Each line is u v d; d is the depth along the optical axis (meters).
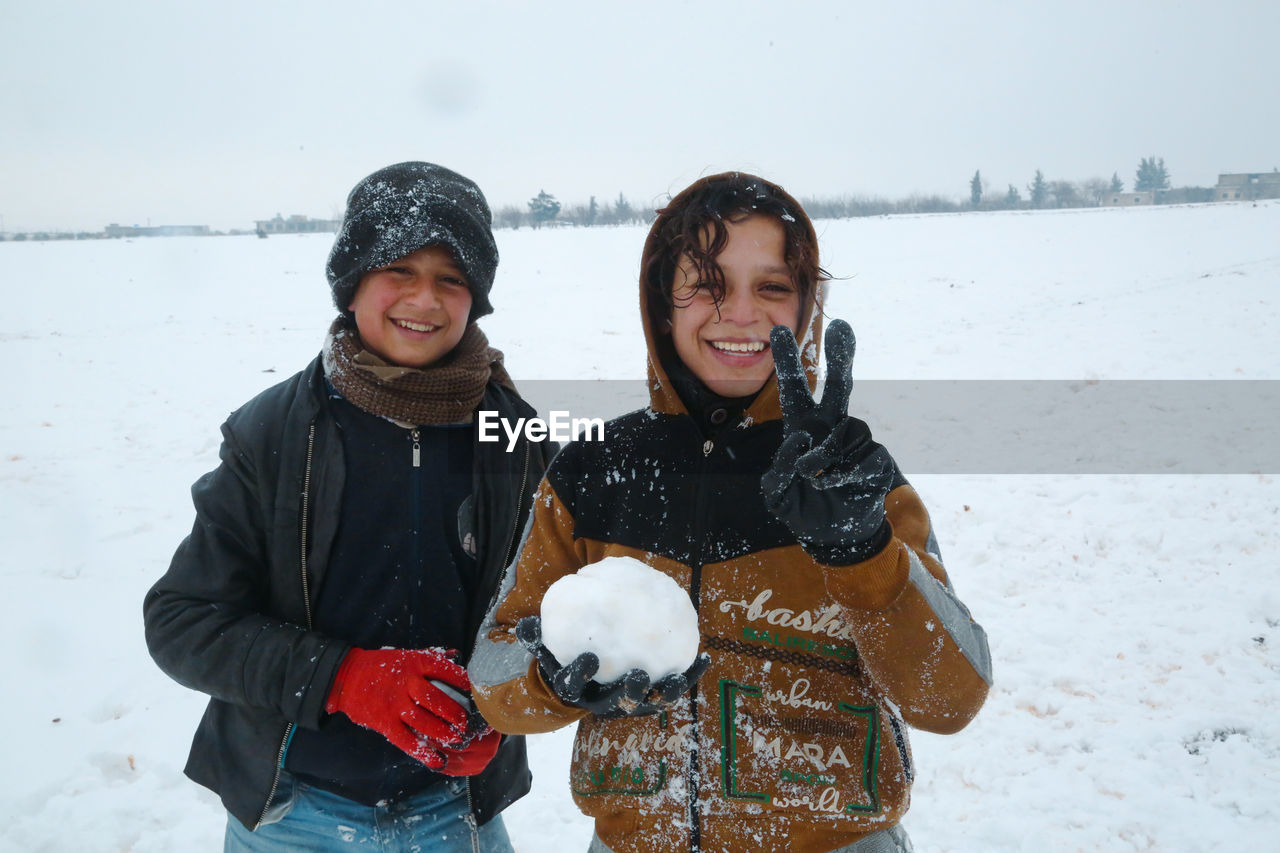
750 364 1.63
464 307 2.10
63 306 20.59
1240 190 114.75
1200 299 14.82
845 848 1.51
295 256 36.28
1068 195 113.31
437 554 2.11
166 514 6.73
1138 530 5.92
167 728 3.95
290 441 2.01
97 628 4.88
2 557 5.83
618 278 23.95
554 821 3.42
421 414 2.04
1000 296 17.56
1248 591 4.98
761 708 1.53
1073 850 3.17
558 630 1.37
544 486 1.80
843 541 1.31
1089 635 4.65
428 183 2.05
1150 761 3.62
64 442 8.82
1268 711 3.90
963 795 3.51
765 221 1.62
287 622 2.05
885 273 22.98
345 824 2.06
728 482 1.63
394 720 1.88
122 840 3.29
